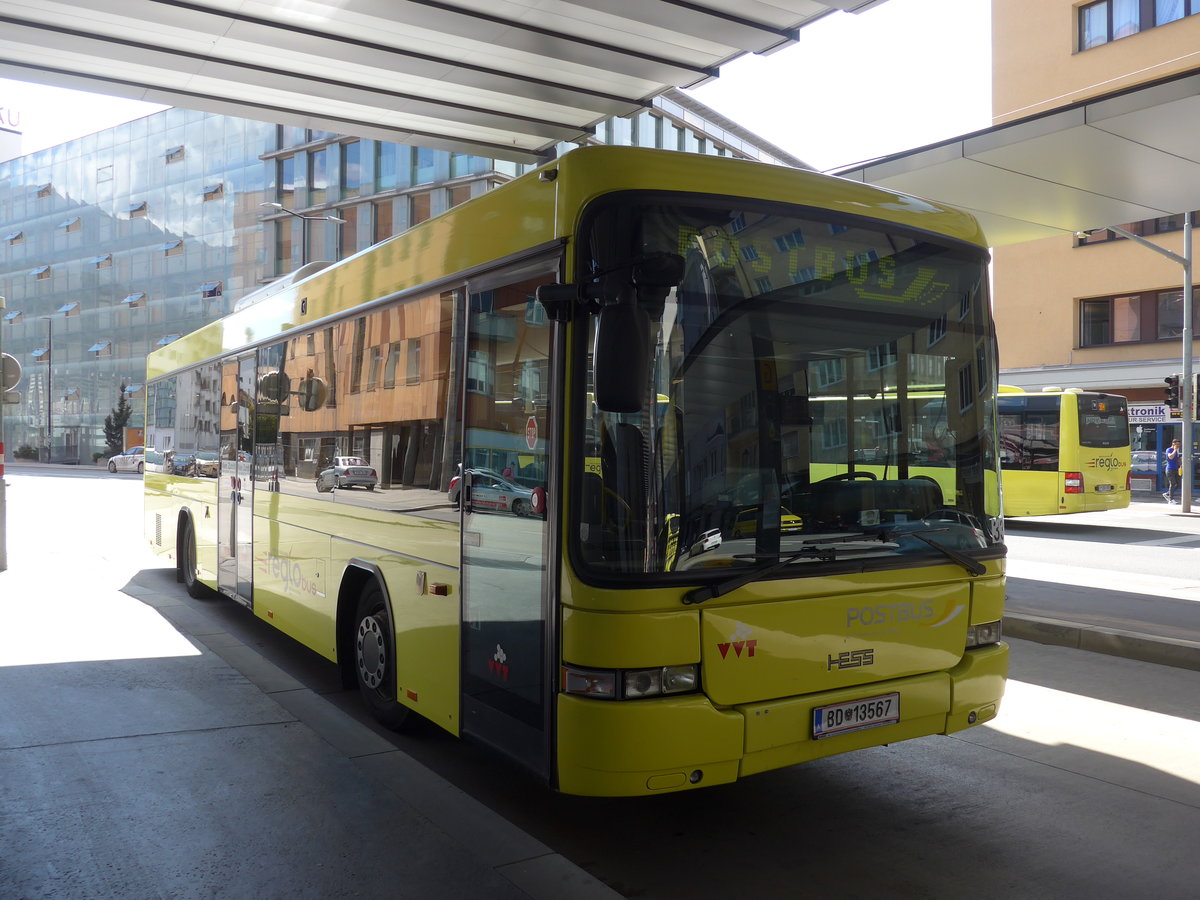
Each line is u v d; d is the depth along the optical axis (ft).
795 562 13.24
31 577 38.63
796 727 13.16
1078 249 107.45
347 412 20.49
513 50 29.84
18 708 20.30
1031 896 12.60
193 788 15.97
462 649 15.40
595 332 12.69
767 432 13.23
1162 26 94.53
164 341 212.23
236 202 188.55
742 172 13.46
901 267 14.61
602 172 12.82
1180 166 37.17
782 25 28.07
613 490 12.41
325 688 22.49
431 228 17.30
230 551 28.55
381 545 18.53
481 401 15.11
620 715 12.09
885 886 12.85
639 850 13.98
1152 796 16.10
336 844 13.89
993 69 108.27
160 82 32.37
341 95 33.58
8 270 253.24
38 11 26.86
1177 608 32.65
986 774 17.13
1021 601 34.12
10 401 40.96
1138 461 103.14
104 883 12.65
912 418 14.60
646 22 27.71
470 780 16.61
